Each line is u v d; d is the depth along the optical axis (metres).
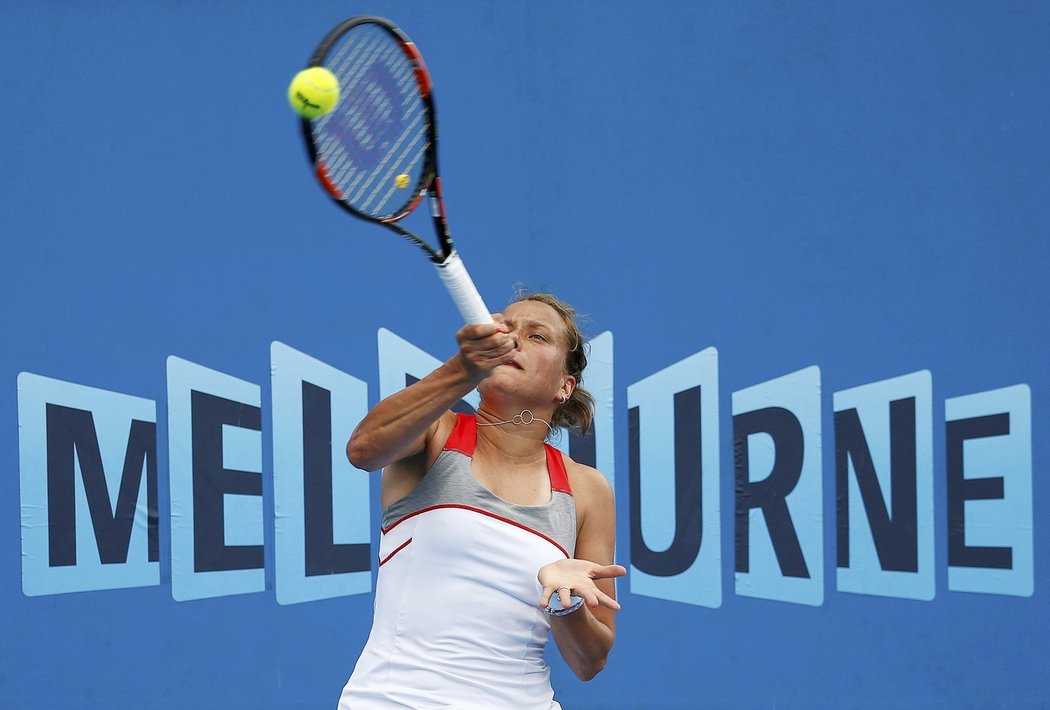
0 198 16.03
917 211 16.41
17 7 16.17
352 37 9.37
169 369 16.06
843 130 16.48
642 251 16.45
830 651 16.17
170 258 16.14
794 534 16.22
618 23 16.56
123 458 16.00
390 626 9.30
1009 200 16.38
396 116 9.24
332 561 16.11
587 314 16.42
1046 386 16.23
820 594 16.19
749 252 16.44
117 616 15.92
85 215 16.09
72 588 15.89
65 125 16.14
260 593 16.05
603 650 9.56
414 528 9.30
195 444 16.05
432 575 9.21
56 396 15.98
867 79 16.52
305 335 16.20
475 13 16.53
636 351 16.39
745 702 16.14
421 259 16.33
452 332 16.33
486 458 9.61
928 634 16.12
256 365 16.14
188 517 16.00
